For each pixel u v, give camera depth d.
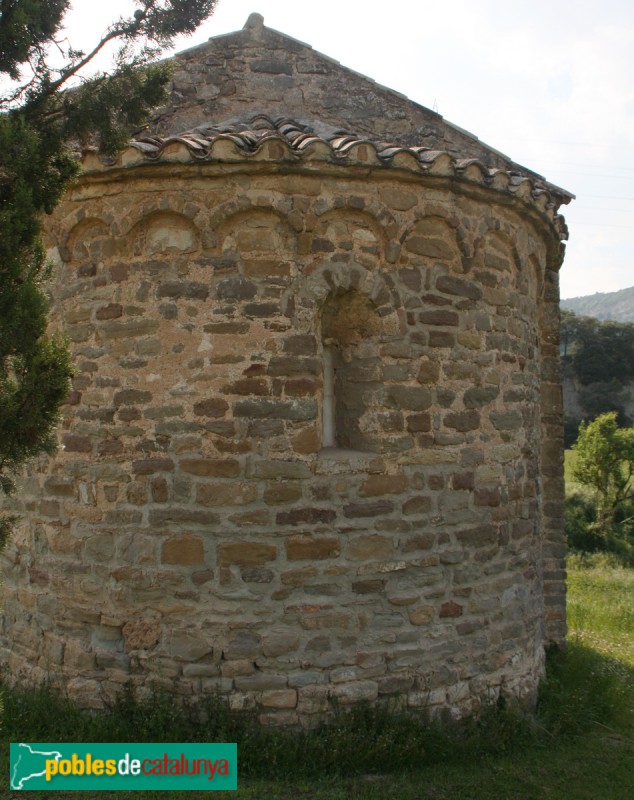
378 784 5.20
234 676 5.53
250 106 7.51
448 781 5.35
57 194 4.58
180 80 7.37
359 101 7.86
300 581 5.62
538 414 7.50
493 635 6.33
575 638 9.80
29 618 6.33
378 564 5.79
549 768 5.78
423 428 6.01
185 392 5.68
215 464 5.61
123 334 5.82
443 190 6.04
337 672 5.63
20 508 6.50
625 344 53.16
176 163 5.52
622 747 6.36
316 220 5.66
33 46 4.63
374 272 5.86
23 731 5.60
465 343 6.25
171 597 5.64
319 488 5.68
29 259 4.23
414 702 5.79
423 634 5.91
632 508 24.78
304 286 5.69
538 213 6.85
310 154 5.51
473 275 6.32
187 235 5.70
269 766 5.25
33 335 4.10
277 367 5.63
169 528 5.67
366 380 5.93
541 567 7.34
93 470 5.91
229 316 5.64
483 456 6.36
